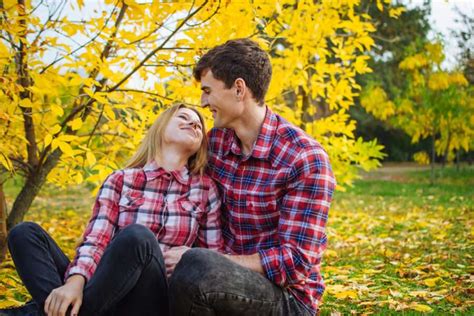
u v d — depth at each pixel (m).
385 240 5.73
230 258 2.14
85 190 11.92
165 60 3.21
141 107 3.49
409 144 25.56
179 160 2.43
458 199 10.14
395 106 15.62
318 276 2.31
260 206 2.29
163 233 2.35
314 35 4.10
